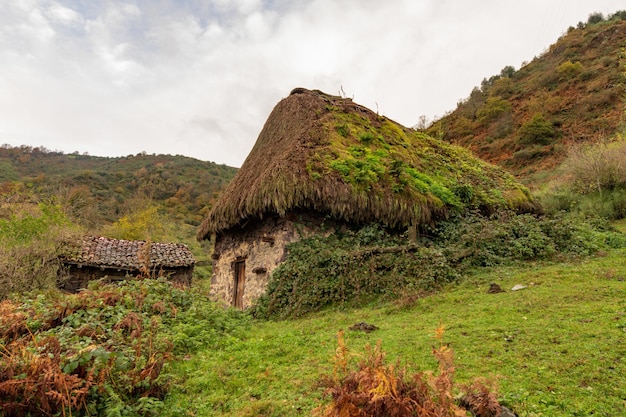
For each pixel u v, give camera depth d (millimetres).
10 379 3281
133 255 15719
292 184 8766
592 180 15141
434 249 8617
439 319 5750
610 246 9477
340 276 8141
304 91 13508
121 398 3586
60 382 3227
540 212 12969
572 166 16281
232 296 10828
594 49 41219
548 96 37250
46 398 3164
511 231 9508
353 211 9070
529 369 3686
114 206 36875
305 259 8664
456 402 2984
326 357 4648
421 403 2562
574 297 5828
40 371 3383
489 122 39562
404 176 10094
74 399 3227
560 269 7703
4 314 5457
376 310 7062
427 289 7648
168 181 49625
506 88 43594
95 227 27172
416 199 9727
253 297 9773
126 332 5199
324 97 13102
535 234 9219
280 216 9336
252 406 3543
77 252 14227
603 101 31750
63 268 13500
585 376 3443
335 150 10164
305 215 9328
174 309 6355
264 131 13703
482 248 8930
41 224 13133
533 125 32156
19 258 11805
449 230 9953
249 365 4645
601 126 28719
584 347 4000
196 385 4145
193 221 40281
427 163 12289
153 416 3494
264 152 11875
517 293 6555
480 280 7809
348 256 8336
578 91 35562
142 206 32719
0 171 44406
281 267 8797
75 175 45312
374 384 2645
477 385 2965
